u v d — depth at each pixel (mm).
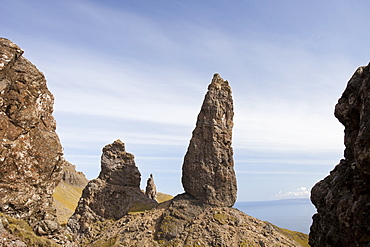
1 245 29203
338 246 22438
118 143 128000
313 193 27688
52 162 37438
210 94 116062
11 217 33375
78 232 107875
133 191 120188
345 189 23109
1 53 35125
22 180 34719
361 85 21875
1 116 34188
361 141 19000
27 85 36531
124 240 94938
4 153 33688
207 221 97438
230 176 109250
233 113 117250
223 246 87312
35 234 33625
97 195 115188
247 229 94312
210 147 110625
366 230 19672
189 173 110250
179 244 90375
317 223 27094
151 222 100812
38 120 36938
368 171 18828
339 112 24672
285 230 108250
